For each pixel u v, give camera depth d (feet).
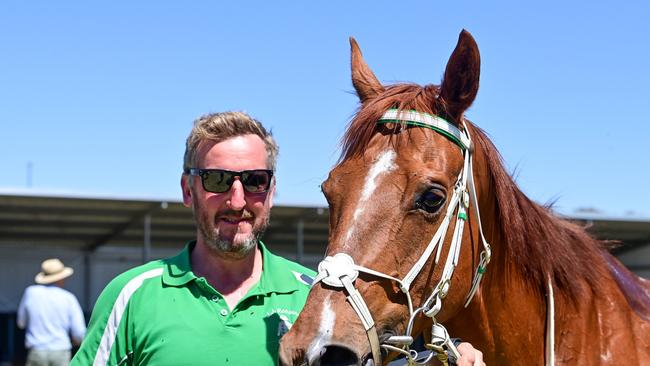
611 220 43.78
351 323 7.37
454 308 8.47
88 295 61.31
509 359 9.48
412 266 7.83
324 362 7.30
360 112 8.48
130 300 8.94
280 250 63.62
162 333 8.66
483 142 9.13
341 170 8.13
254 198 9.02
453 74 8.51
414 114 8.24
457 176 8.32
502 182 9.20
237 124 9.08
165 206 44.93
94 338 9.05
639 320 10.02
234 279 9.23
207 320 8.74
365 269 7.55
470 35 8.36
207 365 8.58
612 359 9.53
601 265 10.30
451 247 8.20
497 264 9.27
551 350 9.46
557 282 9.67
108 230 54.70
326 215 48.21
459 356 8.21
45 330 30.42
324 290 7.51
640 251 53.11
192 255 9.52
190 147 9.26
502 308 9.34
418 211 7.86
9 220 50.72
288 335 7.36
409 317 7.85
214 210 8.96
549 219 9.89
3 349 58.39
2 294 59.21
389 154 8.02
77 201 44.11
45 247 60.75
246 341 8.71
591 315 9.73
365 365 7.38
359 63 9.71
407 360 8.27
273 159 9.43
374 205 7.77
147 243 47.75
